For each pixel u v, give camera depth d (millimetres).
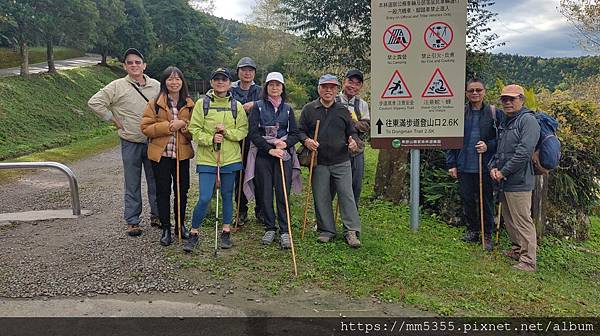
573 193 6258
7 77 20797
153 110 4641
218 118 4543
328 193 5055
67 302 3627
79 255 4578
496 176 4746
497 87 7484
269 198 4887
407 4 5199
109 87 4883
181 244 4836
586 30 16781
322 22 12195
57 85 23656
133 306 3582
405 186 6832
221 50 41438
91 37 24156
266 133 4691
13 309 3508
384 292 3910
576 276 5160
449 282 4176
